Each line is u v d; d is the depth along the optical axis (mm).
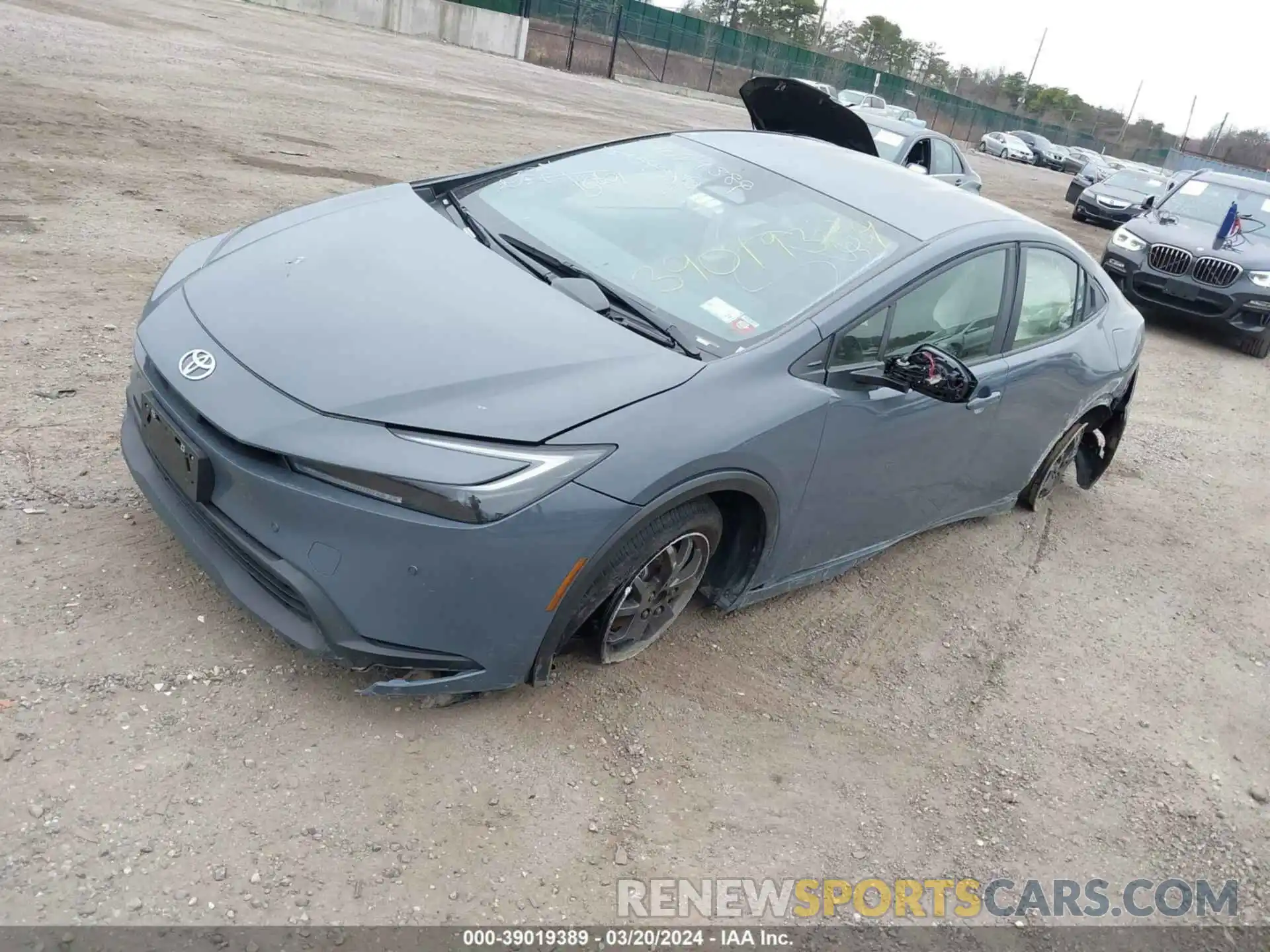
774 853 2705
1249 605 4922
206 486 2555
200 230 6543
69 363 4305
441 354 2646
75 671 2645
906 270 3395
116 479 3502
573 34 34250
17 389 3973
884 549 4047
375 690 2559
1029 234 4141
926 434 3660
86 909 2072
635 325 3074
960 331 3758
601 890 2453
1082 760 3449
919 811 3020
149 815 2312
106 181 7145
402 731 2736
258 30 19375
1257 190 11742
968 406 3797
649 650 3361
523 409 2535
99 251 5766
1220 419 8062
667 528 2811
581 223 3635
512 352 2711
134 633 2822
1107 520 5578
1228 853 3137
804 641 3713
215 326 2760
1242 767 3619
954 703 3600
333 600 2424
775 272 3381
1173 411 8023
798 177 3910
